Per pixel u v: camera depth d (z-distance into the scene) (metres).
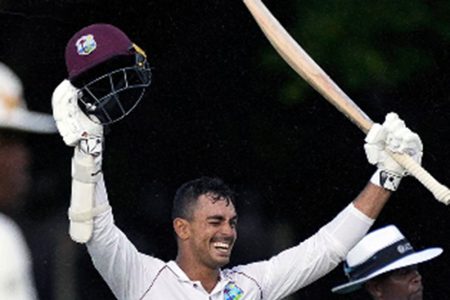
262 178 32.31
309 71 20.39
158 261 20.14
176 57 31.55
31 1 29.83
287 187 32.34
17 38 29.84
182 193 20.50
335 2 29.20
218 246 20.20
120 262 19.42
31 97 29.61
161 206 32.25
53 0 29.95
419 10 29.05
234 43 31.20
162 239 32.28
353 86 29.53
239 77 31.42
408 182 32.53
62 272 30.95
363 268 23.22
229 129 31.94
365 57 29.17
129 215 32.16
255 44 31.09
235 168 32.25
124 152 32.06
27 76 29.77
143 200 32.19
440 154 31.73
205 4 31.11
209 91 31.73
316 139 31.86
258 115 31.75
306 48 29.14
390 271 23.00
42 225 30.06
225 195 20.45
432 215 32.81
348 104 20.19
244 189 32.34
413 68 29.50
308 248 20.62
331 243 20.55
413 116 31.00
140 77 18.47
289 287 20.56
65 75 30.00
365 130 20.12
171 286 19.95
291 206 32.50
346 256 21.69
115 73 18.38
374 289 23.25
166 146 32.12
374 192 20.42
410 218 32.88
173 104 31.94
